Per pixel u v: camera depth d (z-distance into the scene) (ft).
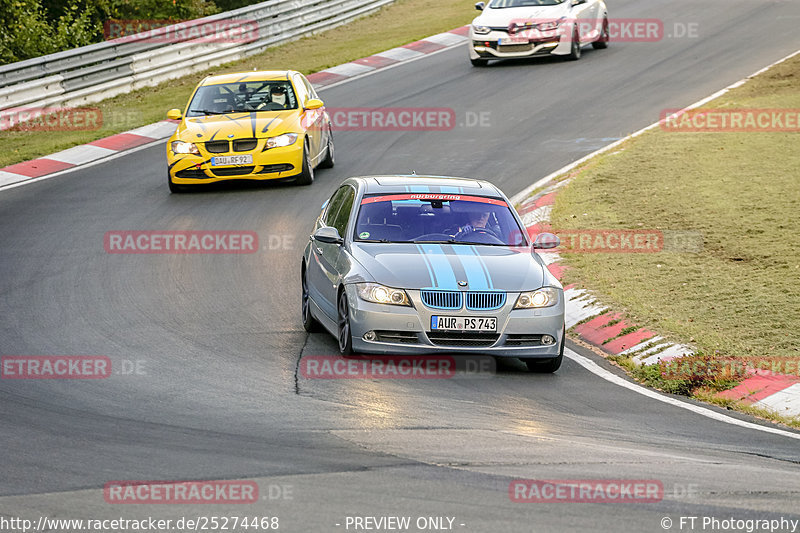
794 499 66.44
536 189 191.83
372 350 102.01
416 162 214.28
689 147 213.87
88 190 199.11
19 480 66.80
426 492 65.00
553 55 316.19
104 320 121.08
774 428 90.74
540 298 104.22
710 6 383.45
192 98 203.92
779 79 267.59
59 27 358.64
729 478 71.26
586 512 62.08
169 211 182.19
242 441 76.54
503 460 73.00
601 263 148.87
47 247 158.92
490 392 96.02
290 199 188.96
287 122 194.80
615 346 118.42
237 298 132.87
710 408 96.78
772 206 170.60
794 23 342.23
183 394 91.20
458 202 116.88
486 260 106.93
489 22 300.20
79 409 86.07
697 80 274.77
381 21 413.18
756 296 129.39
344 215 116.78
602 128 235.20
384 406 88.17
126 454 72.90
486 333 101.91
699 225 163.63
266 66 326.24
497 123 244.22
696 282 137.18
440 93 276.62
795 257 144.25
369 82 295.89
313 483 66.49
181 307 127.85
